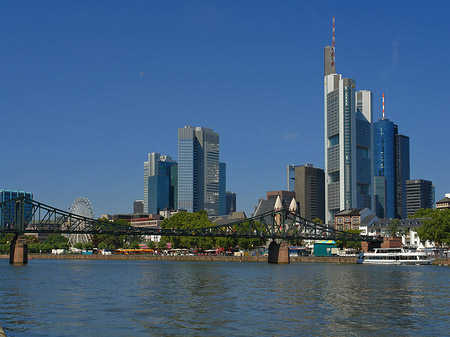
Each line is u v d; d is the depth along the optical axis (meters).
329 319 65.12
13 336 55.12
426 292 95.56
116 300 83.38
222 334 56.25
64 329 58.56
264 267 190.00
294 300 83.56
